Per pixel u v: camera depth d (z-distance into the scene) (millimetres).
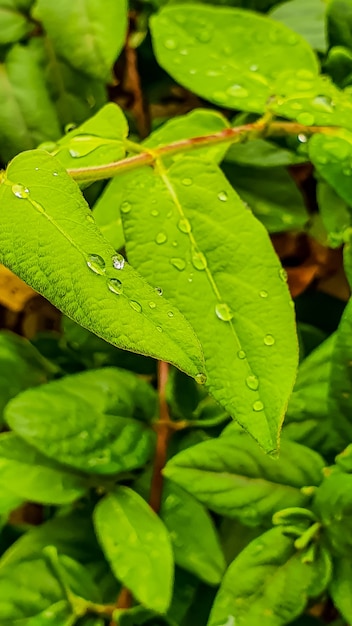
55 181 177
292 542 229
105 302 161
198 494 232
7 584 249
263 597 224
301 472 233
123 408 258
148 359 295
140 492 260
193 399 267
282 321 201
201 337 200
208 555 244
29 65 296
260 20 257
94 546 262
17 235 167
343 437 237
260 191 296
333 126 239
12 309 342
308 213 307
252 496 232
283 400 189
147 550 233
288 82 248
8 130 298
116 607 245
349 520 226
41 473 253
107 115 238
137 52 323
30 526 304
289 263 318
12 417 247
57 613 245
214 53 256
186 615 256
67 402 253
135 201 218
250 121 289
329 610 274
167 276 209
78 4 282
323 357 245
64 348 307
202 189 218
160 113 333
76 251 166
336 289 316
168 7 262
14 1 293
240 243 211
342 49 270
